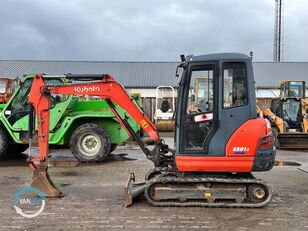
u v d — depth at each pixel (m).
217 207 6.58
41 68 37.56
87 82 7.34
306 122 16.27
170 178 6.64
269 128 6.61
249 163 6.51
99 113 11.62
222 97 6.55
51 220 5.95
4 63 38.38
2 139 11.68
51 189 7.29
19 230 5.52
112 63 39.44
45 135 7.34
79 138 11.46
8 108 11.48
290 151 15.12
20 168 10.59
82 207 6.62
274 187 8.23
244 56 6.59
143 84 35.06
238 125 6.54
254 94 6.58
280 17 43.97
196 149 6.60
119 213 6.29
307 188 8.15
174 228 5.60
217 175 6.77
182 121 6.67
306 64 38.81
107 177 9.23
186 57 6.91
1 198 7.19
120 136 11.98
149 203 6.77
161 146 7.37
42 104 7.33
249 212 6.36
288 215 6.22
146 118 7.35
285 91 18.62
